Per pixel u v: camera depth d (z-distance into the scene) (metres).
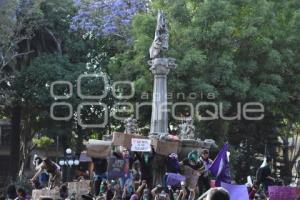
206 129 43.28
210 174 20.19
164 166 25.12
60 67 47.75
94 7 48.38
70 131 50.47
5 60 45.03
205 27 42.41
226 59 41.25
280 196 17.42
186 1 43.69
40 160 24.83
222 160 19.31
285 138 53.72
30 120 51.62
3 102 47.41
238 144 47.59
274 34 44.94
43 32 49.44
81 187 22.42
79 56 50.38
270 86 42.91
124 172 25.03
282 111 47.19
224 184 14.45
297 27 44.94
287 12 46.38
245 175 47.84
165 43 30.64
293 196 17.47
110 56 50.56
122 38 48.84
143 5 47.81
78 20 48.53
